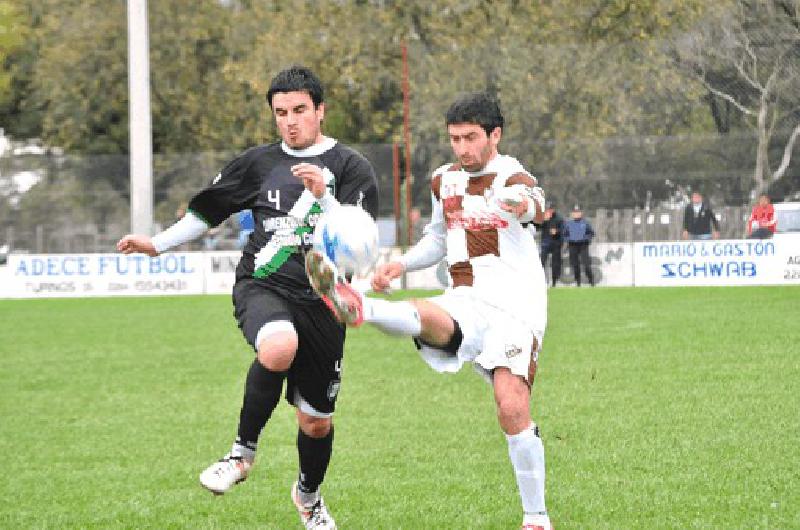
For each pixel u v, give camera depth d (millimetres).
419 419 24203
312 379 15133
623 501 17016
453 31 99562
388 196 73062
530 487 14664
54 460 21250
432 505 17203
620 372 29750
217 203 15547
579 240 67375
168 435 23438
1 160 74938
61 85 109688
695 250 66875
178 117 108562
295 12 102562
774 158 69188
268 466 20328
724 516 16062
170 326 46906
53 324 48875
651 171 69938
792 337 36438
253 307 14617
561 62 76375
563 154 71000
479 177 15203
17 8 115500
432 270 69812
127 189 75125
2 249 74938
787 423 22469
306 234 14938
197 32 108500
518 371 14680
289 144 15133
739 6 75375
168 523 16703
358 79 99625
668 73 74750
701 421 22844
